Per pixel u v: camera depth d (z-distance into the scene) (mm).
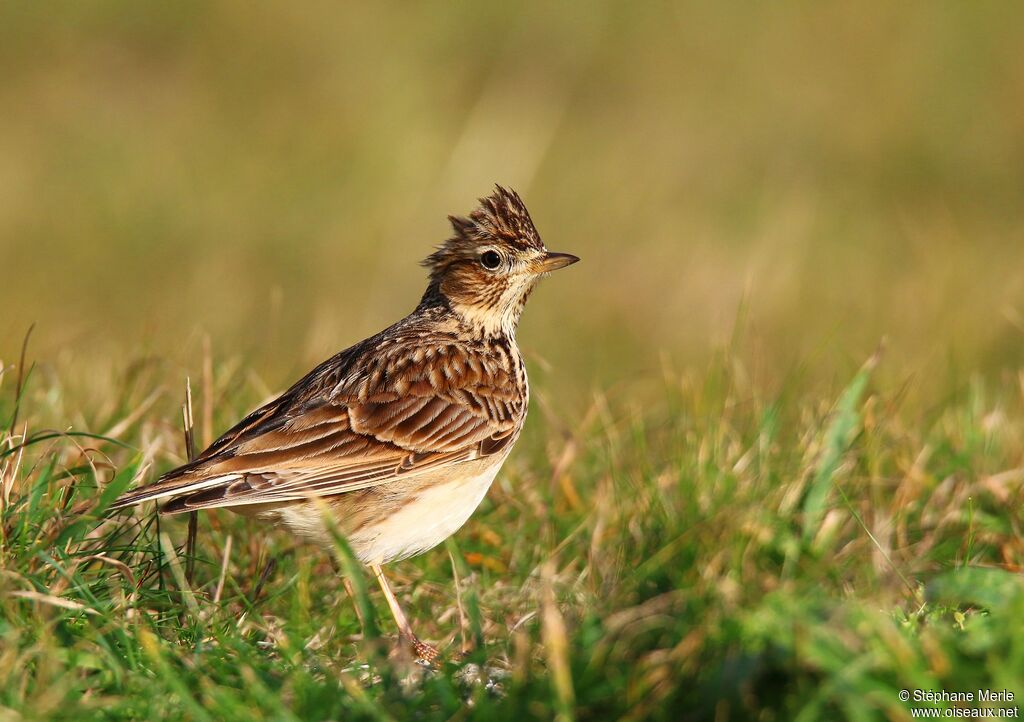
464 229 11305
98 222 23781
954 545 10555
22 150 25984
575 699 7383
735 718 7105
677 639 7555
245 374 13359
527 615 9211
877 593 8625
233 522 10820
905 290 20188
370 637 8219
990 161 26234
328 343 15766
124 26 29219
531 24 29781
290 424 9867
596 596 9125
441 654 9406
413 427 10156
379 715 7379
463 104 28203
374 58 28891
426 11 30172
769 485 10633
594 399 13258
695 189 25203
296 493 9602
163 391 11852
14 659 7500
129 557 9562
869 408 11328
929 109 27594
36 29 28844
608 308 21141
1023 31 29094
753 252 21953
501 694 8008
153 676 7965
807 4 30266
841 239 23391
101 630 8109
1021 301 19812
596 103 28219
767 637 7234
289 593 10211
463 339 11062
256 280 22266
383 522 9992
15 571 8250
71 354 14695
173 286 22031
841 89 28250
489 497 11656
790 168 26016
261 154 26203
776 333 19531
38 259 22578
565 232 23594
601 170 25766
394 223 23734
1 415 11344
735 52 29297
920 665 7215
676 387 13734
